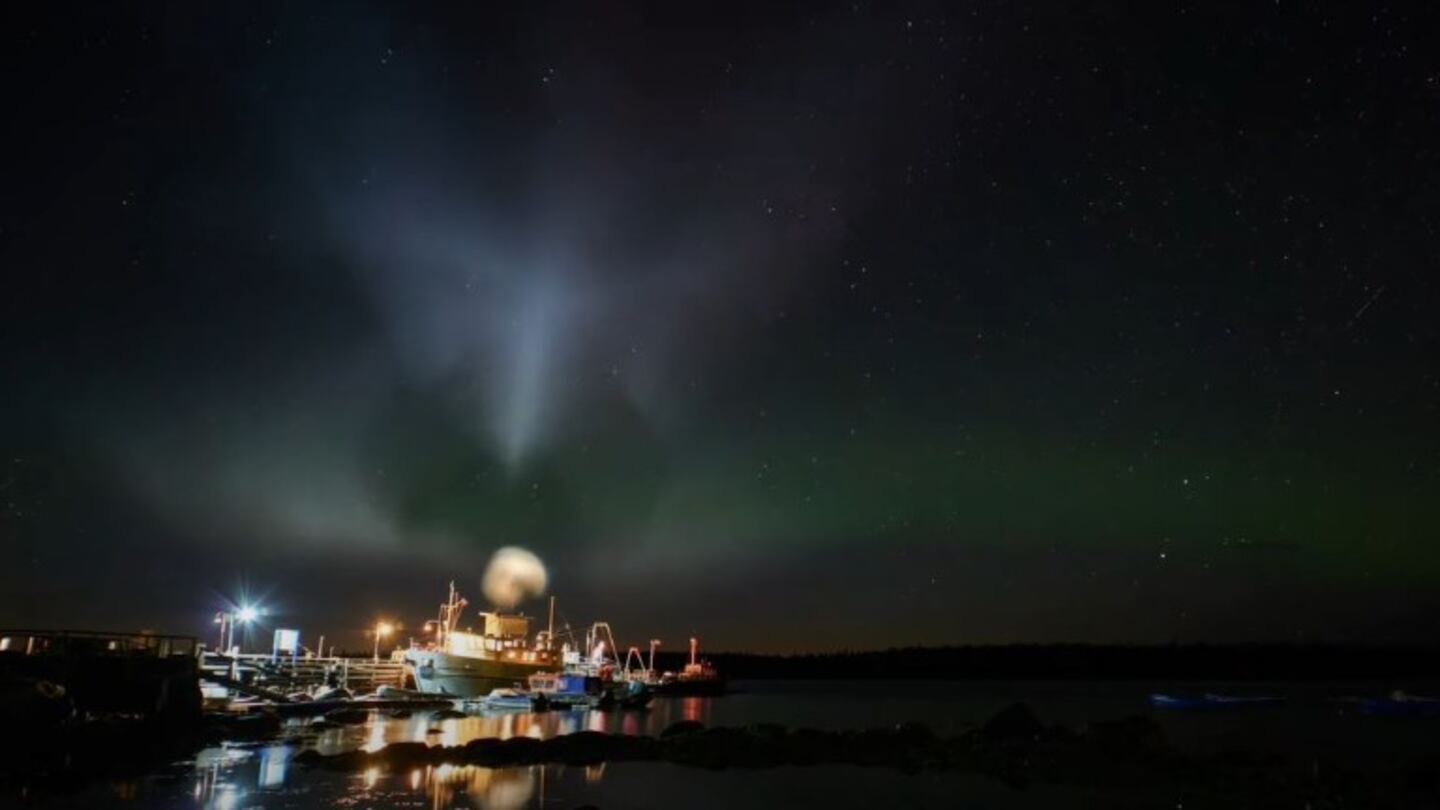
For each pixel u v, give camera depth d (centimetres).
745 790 3622
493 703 7888
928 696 16850
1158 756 4366
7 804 2803
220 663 6819
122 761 3650
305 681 7700
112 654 4069
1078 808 3262
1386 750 5697
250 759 3869
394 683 9038
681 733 5044
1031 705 12525
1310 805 3238
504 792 3347
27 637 4106
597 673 12006
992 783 3819
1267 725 8106
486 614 9231
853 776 3984
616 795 3400
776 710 10650
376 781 3453
